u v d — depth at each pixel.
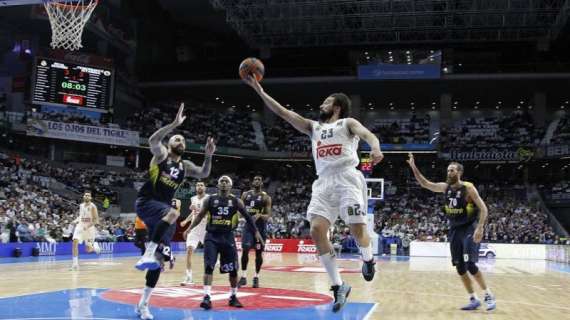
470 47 40.22
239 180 41.38
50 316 5.97
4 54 33.81
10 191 25.95
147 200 6.01
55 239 22.39
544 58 40.03
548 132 40.28
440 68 37.28
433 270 16.45
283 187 41.47
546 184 39.91
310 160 41.16
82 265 15.18
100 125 33.69
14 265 14.85
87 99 31.50
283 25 35.78
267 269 15.38
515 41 37.59
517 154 37.62
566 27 37.81
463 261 7.47
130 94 39.53
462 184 7.56
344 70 38.94
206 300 6.91
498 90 40.16
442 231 33.09
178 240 31.30
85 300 7.39
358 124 4.67
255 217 9.82
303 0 32.09
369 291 9.78
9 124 30.55
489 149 38.38
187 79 40.06
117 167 35.47
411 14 32.72
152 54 41.41
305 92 41.94
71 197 30.25
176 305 7.16
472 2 31.88
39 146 33.78
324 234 4.69
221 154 40.09
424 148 38.97
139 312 6.12
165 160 6.05
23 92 33.50
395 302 8.15
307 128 5.03
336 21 34.81
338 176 4.71
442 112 41.12
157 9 40.34
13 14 31.67
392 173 42.47
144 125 37.62
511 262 24.47
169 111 42.38
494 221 34.84
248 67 4.96
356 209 4.62
